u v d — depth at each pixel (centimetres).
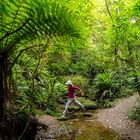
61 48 454
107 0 999
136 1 617
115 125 785
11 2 305
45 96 880
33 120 502
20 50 447
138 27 692
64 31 345
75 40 388
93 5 959
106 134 695
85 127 752
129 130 730
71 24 340
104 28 941
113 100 1196
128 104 1037
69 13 343
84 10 773
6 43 375
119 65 1067
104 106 1130
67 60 1077
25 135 466
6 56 384
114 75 1322
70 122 806
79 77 1426
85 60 1248
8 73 402
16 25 343
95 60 1130
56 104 1020
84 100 1191
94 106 1127
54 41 414
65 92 1209
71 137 643
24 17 329
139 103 891
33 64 689
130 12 675
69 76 1442
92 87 1386
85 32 400
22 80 685
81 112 1027
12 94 436
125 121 819
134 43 771
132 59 876
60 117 861
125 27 716
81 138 645
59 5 332
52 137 618
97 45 938
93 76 1546
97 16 948
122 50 888
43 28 337
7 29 344
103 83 1297
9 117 430
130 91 1241
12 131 423
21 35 362
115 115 909
